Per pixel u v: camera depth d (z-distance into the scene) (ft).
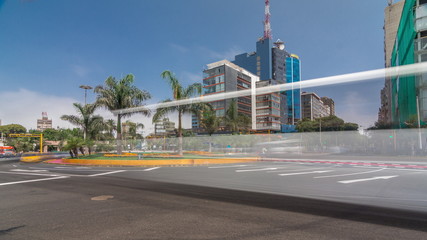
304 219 13.05
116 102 66.54
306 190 21.12
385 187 22.54
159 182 25.90
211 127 58.13
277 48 531.09
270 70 514.68
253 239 10.38
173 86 66.08
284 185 23.63
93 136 81.56
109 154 68.54
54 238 10.59
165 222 12.60
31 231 11.41
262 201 17.11
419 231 11.27
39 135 159.33
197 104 50.52
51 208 15.40
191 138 52.60
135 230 11.47
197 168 42.27
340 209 14.99
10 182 26.81
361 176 30.40
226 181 26.37
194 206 15.79
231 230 11.44
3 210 14.97
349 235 10.82
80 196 18.95
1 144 217.36
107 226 12.03
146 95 68.39
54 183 25.77
